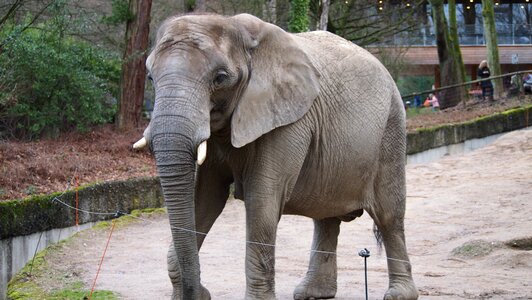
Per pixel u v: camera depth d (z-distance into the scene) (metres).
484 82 38.03
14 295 10.77
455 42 41.62
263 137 8.09
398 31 38.69
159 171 7.04
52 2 21.23
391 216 9.76
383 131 9.44
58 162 18.28
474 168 24.44
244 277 12.04
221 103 7.62
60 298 10.39
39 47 20.70
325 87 8.76
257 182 8.09
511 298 10.62
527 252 13.28
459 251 14.00
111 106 24.77
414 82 66.31
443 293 10.95
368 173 9.40
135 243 14.73
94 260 13.20
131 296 10.53
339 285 11.43
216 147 8.21
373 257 14.00
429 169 24.97
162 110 7.07
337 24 37.50
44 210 14.37
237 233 16.08
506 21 57.12
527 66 58.19
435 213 18.09
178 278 8.27
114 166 19.23
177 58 7.26
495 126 31.84
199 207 8.47
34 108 21.50
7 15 20.47
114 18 23.86
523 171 22.97
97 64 23.38
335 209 9.21
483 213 17.80
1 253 13.20
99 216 16.23
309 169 8.73
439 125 29.42
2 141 19.64
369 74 9.27
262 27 8.02
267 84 7.93
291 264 13.30
